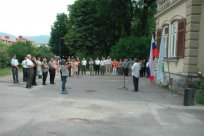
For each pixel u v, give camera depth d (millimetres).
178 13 19125
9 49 42531
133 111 12078
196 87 16562
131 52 36344
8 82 22078
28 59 18859
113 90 19000
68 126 9344
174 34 20078
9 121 9711
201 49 16938
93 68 34531
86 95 16266
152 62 21156
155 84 23234
